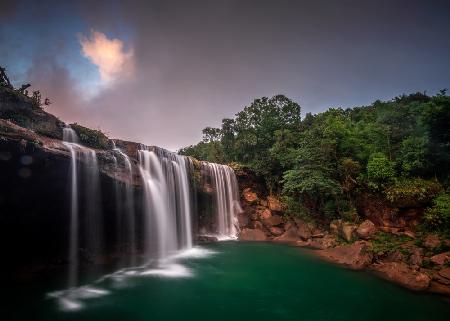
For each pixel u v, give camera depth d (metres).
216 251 23.91
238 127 40.12
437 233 19.00
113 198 20.11
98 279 16.62
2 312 12.14
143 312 12.59
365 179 24.41
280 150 31.86
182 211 26.08
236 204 32.88
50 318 11.74
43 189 16.27
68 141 18.28
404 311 12.49
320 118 34.41
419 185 21.56
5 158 13.73
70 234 17.94
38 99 17.78
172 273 18.08
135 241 22.11
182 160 26.91
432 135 21.58
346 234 22.34
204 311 12.73
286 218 29.36
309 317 12.13
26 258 17.42
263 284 16.06
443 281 14.64
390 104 36.53
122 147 21.61
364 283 15.80
